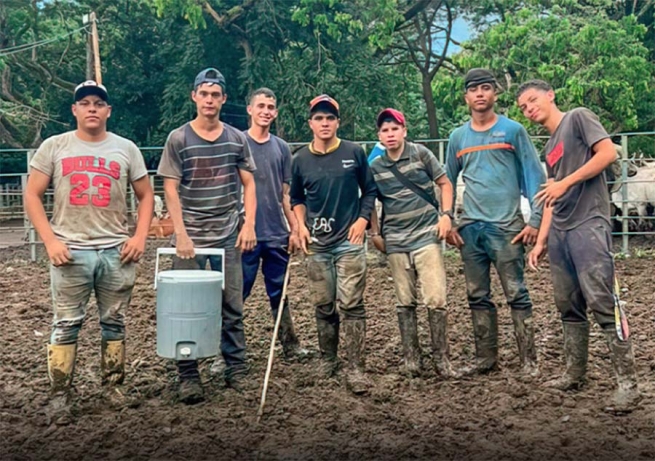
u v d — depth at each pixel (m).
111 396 4.78
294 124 21.89
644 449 3.92
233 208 5.14
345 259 5.14
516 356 5.75
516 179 5.20
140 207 4.97
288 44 23.30
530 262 4.98
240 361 5.15
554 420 4.38
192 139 4.99
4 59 24.86
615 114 20.02
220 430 4.30
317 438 4.16
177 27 25.11
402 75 26.28
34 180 4.65
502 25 20.69
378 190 5.27
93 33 19.47
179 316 4.69
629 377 4.59
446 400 4.77
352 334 5.18
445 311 5.25
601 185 4.68
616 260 10.94
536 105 4.84
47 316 7.58
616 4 24.00
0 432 4.32
